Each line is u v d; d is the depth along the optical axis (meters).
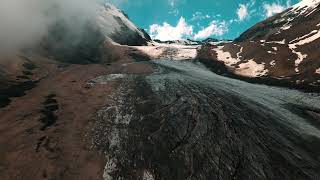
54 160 29.75
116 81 56.31
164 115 40.12
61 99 46.09
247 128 38.25
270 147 34.41
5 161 29.14
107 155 31.05
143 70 71.56
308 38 90.69
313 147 36.03
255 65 82.44
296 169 30.58
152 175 28.19
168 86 53.59
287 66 74.50
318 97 54.38
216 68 88.06
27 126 36.25
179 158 30.73
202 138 34.62
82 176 27.67
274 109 48.03
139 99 46.19
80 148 32.09
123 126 37.22
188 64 94.81
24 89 51.22
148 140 33.91
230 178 28.12
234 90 57.72
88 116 39.81
